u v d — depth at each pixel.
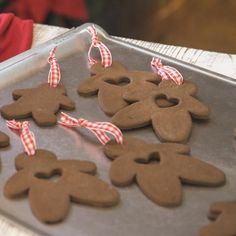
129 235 0.51
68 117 0.61
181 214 0.52
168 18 1.75
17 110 0.63
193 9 1.81
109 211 0.53
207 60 0.76
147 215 0.52
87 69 0.70
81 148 0.59
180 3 1.82
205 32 1.71
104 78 0.68
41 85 0.67
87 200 0.53
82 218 0.52
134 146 0.58
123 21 1.59
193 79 0.69
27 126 0.60
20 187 0.54
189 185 0.55
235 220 0.51
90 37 0.75
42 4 1.12
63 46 0.73
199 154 0.59
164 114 0.62
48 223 0.51
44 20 1.15
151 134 0.61
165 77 0.68
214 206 0.52
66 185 0.54
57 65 0.68
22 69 0.69
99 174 0.56
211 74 0.69
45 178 0.56
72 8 1.19
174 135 0.60
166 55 0.73
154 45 0.79
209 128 0.62
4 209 0.53
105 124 0.59
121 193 0.54
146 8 1.72
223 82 0.68
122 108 0.63
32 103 0.64
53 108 0.63
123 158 0.57
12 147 0.59
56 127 0.62
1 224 0.52
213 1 1.85
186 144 0.60
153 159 0.58
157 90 0.66
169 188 0.54
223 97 0.66
